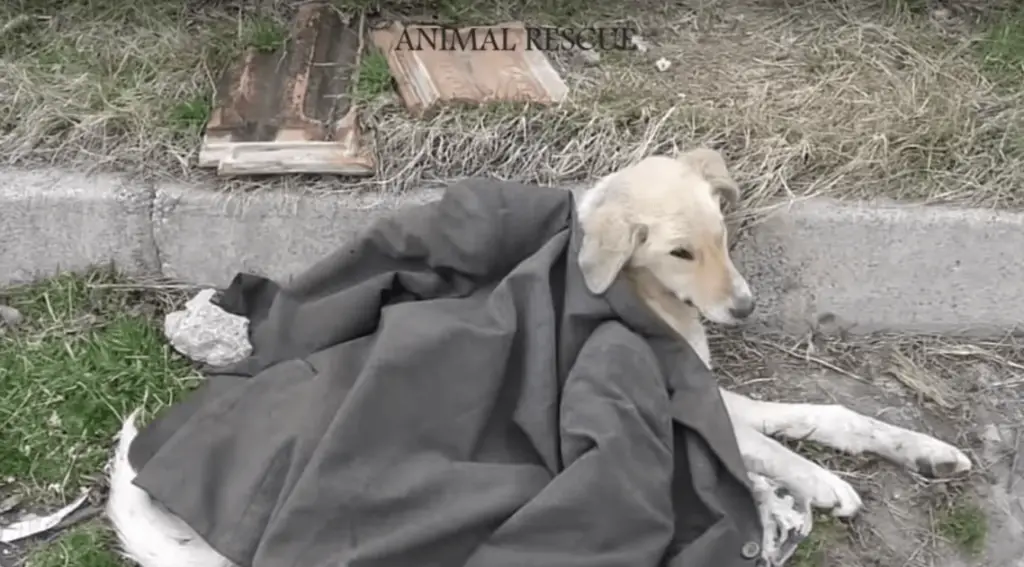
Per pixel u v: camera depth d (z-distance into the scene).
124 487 2.85
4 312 3.50
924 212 3.43
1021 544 3.02
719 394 2.86
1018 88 3.81
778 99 3.75
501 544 2.60
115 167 3.56
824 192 3.47
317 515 2.62
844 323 3.58
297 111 3.64
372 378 2.73
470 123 3.58
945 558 2.99
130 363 3.37
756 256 3.49
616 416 2.68
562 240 3.01
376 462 2.71
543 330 2.86
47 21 4.07
